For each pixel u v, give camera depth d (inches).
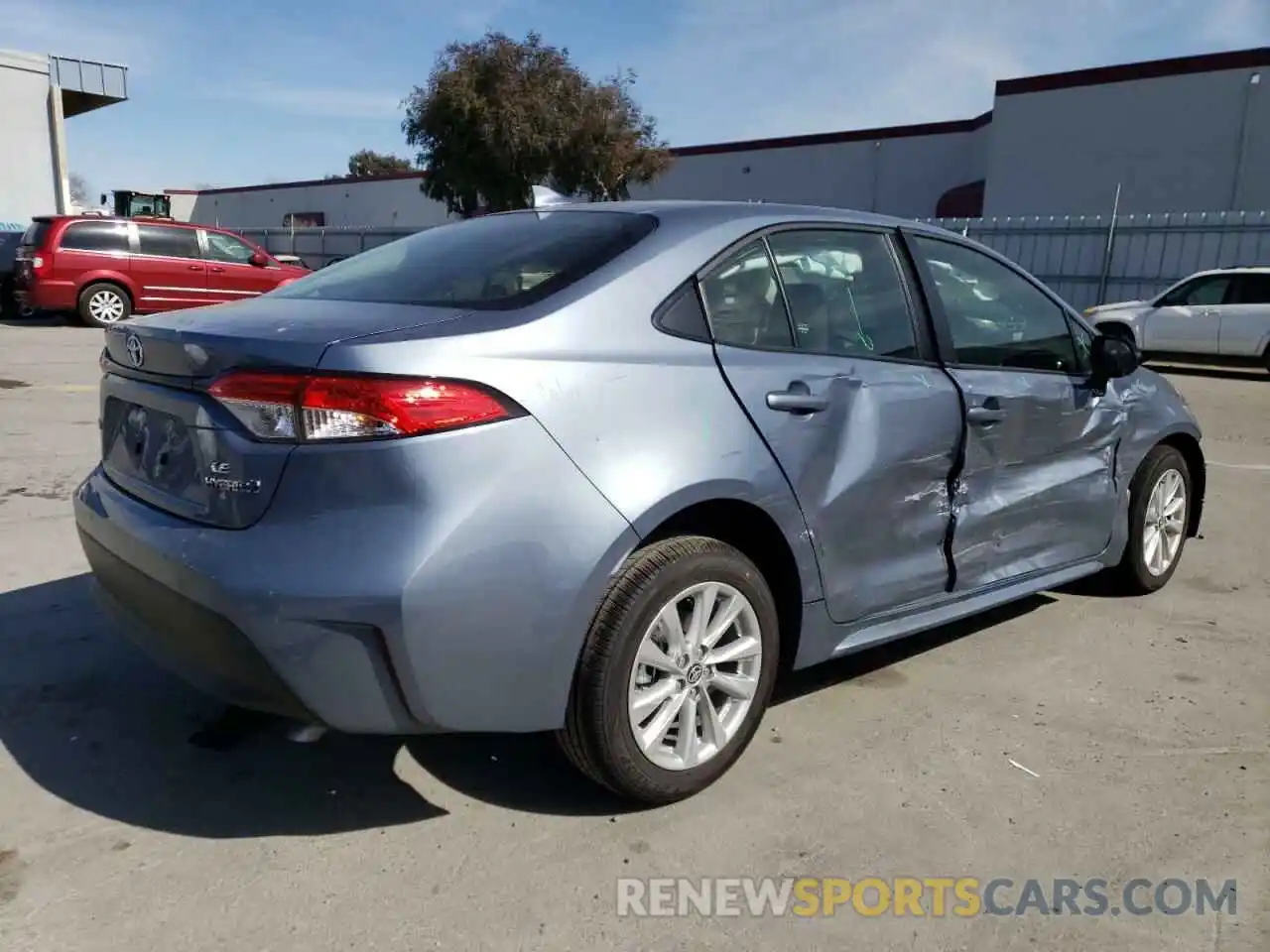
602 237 117.4
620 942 91.2
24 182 1083.3
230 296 666.8
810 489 118.0
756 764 122.3
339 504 91.7
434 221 1727.4
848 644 127.6
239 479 94.6
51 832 105.0
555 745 109.4
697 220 120.2
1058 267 794.8
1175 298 590.6
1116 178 997.2
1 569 179.5
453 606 92.5
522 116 1085.8
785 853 104.9
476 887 98.3
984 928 94.4
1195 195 953.5
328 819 109.0
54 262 606.2
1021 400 147.1
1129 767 123.3
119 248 627.2
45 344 526.6
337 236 1382.9
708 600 110.5
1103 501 167.9
